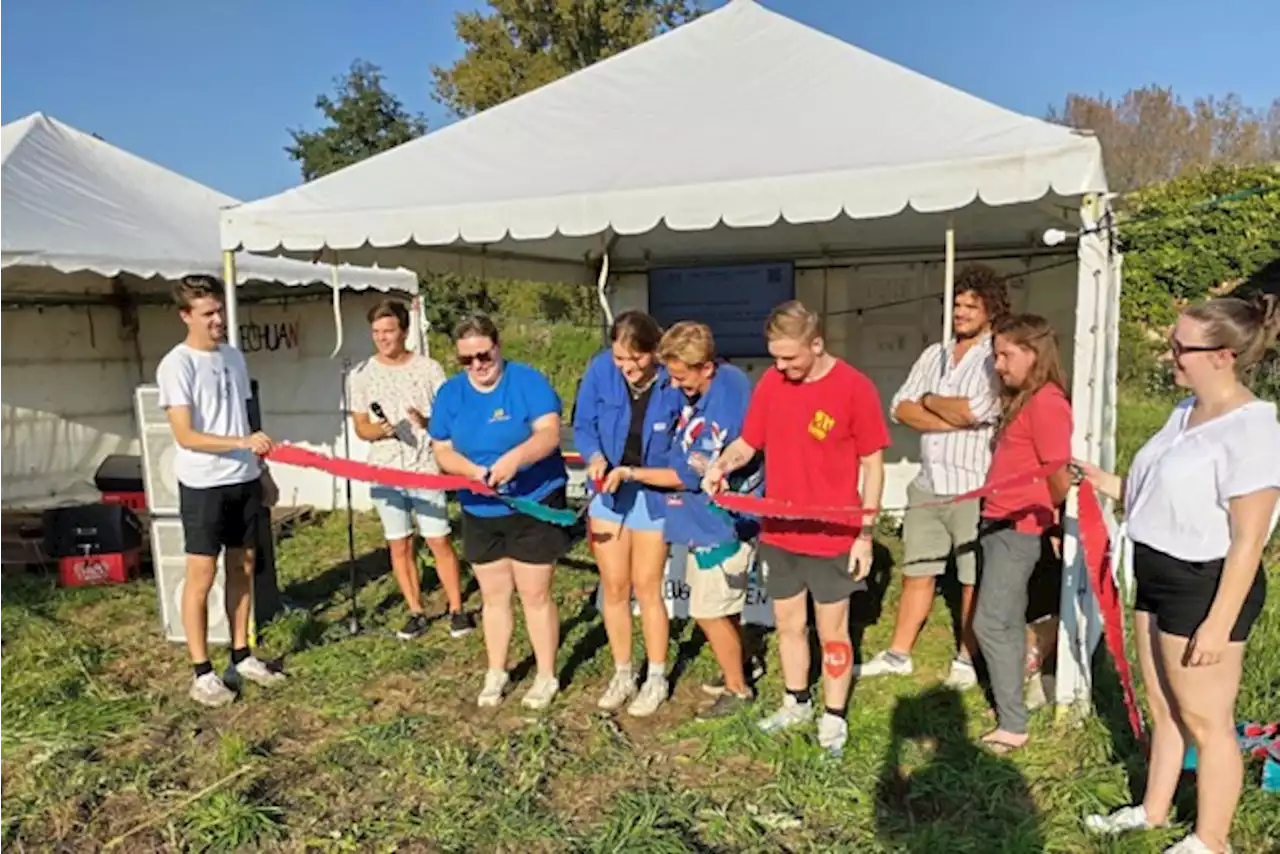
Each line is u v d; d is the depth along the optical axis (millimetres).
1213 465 2400
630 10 25344
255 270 7117
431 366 4844
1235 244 12797
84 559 6121
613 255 7828
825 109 4324
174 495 4688
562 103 5035
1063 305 6562
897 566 6086
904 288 7102
